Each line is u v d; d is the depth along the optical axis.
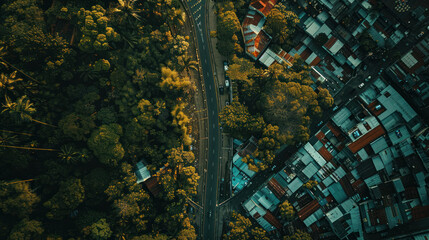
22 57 77.50
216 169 104.25
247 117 95.38
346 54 100.94
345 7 98.94
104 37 81.38
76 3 83.69
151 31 93.00
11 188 76.56
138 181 93.38
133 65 90.19
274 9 98.25
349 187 97.38
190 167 97.12
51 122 82.75
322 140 99.94
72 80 85.12
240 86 102.06
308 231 97.44
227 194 104.00
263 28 99.56
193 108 103.44
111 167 89.56
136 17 88.31
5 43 76.38
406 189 92.94
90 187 85.69
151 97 95.56
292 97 94.94
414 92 95.62
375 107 97.38
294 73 97.56
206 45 103.56
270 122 97.25
